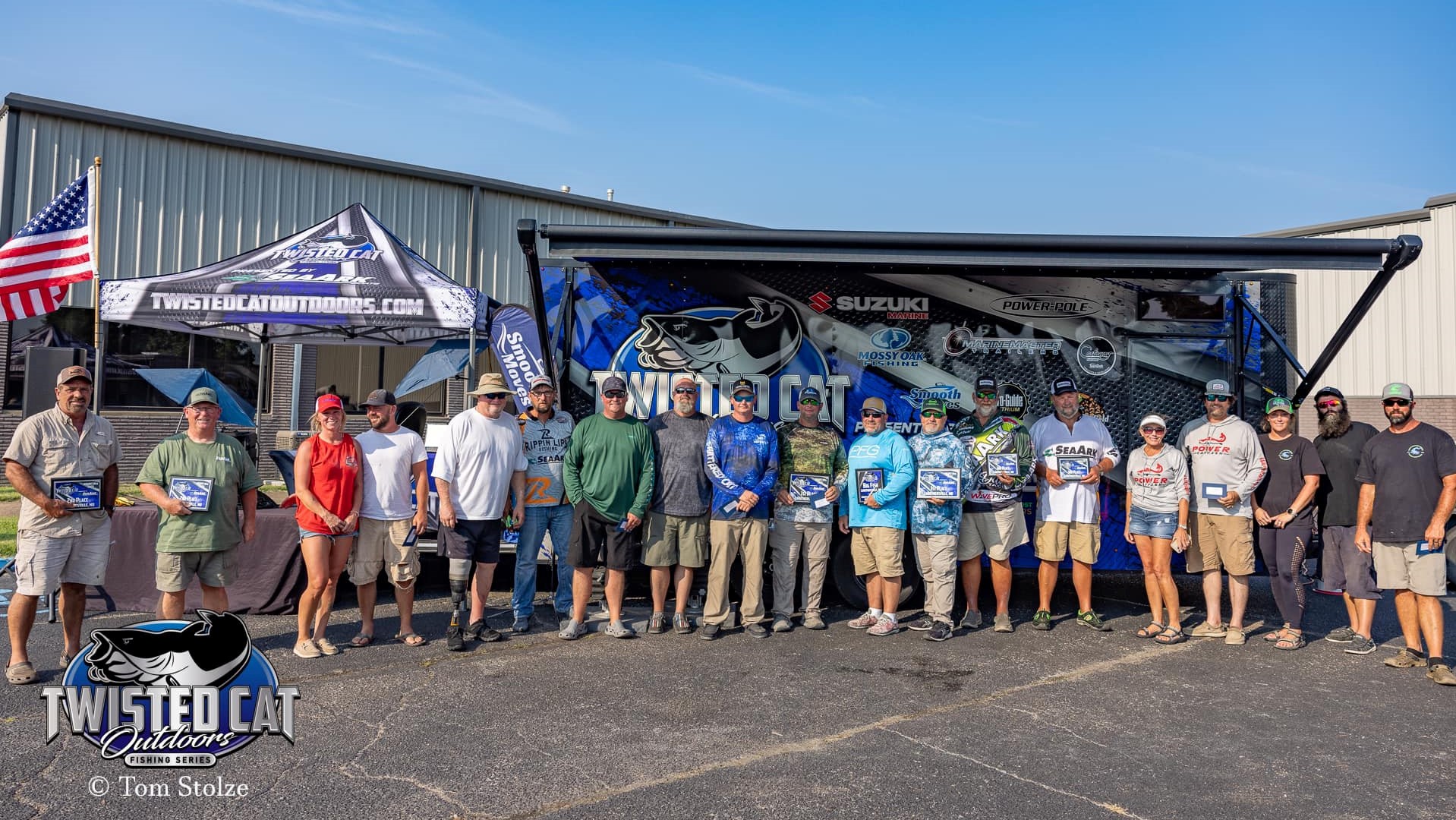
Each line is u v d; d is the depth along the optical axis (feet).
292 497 22.84
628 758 12.20
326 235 26.08
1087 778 11.73
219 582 16.84
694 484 19.16
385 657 17.40
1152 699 15.30
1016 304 22.25
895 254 19.12
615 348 22.41
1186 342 22.08
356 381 54.80
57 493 15.16
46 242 25.53
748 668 16.83
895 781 11.51
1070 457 20.35
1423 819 10.66
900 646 18.75
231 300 22.47
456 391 55.83
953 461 19.65
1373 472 17.61
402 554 18.07
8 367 45.37
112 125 46.32
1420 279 53.11
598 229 18.89
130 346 48.80
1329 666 17.67
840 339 22.29
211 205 49.21
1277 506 19.52
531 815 10.42
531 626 19.97
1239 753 12.75
